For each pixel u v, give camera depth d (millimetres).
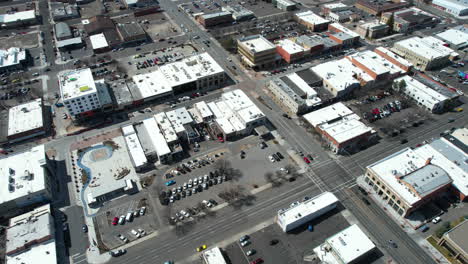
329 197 139625
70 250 127250
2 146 174500
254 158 165750
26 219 133000
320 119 182000
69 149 171750
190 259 124250
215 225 135750
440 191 138500
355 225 127500
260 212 140500
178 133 172625
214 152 169375
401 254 124562
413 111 195125
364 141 173625
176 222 136875
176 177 156250
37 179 144500
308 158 165000
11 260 119500
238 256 124812
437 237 129500
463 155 156875
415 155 155625
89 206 143375
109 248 127875
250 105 188875
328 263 118250
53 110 198250
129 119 190750
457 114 192375
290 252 125812
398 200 136000
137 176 156875
